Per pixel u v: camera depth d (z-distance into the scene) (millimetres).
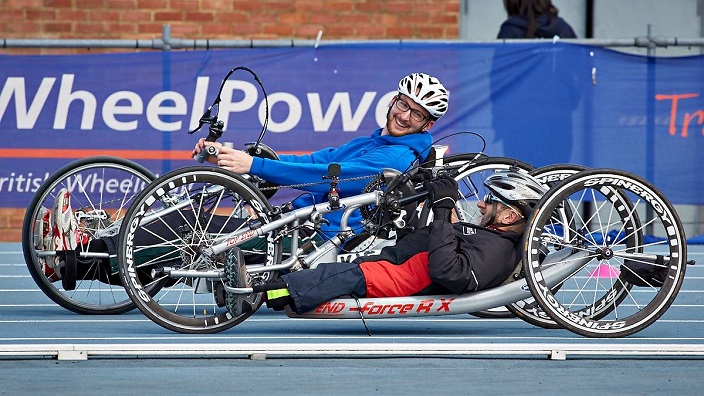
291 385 10734
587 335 13516
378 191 13922
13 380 10875
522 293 13664
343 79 23891
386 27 29219
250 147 15445
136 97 23766
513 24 30125
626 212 14266
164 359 12055
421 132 15375
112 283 15688
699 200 24250
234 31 28781
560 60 24031
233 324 13875
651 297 17828
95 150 23734
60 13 28281
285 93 23844
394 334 14031
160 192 13562
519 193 13789
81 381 10852
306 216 13875
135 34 28516
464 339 13602
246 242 14328
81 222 16172
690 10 30812
